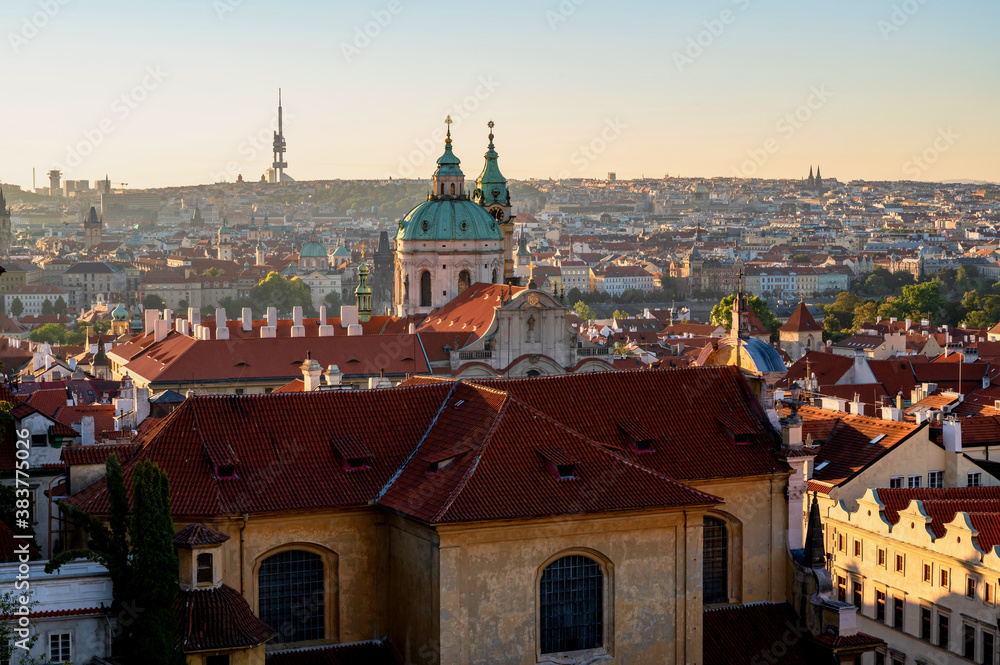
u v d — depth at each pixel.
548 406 96.06
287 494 86.00
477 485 84.31
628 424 96.56
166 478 78.50
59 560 77.94
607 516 85.94
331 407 91.69
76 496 87.56
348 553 87.88
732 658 93.56
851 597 124.50
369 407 92.56
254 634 79.62
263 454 88.00
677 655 89.19
